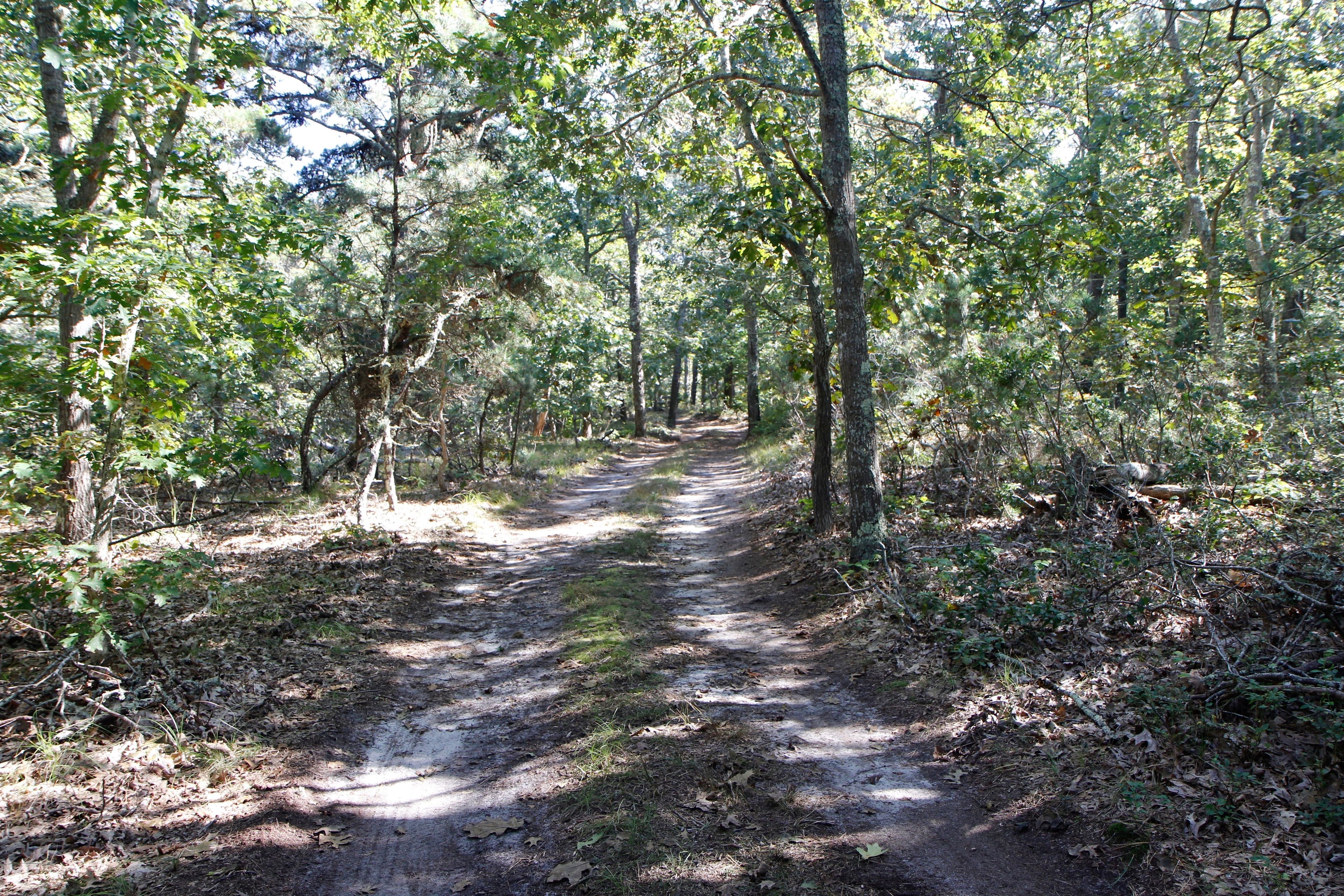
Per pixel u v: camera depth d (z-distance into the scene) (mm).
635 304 33875
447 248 13836
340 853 4211
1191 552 6645
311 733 5582
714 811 4367
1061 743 4742
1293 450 8914
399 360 14258
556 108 10656
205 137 12102
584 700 5988
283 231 8609
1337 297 12109
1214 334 14062
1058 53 11359
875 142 12930
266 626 7602
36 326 9039
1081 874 3662
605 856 3967
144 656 6410
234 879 3852
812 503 11523
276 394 16172
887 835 4129
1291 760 4074
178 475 5801
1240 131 11375
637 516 15297
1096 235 10188
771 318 18625
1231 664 4758
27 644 6453
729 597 9469
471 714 6137
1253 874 3385
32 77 10625
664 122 12359
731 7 11453
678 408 54781
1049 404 10484
